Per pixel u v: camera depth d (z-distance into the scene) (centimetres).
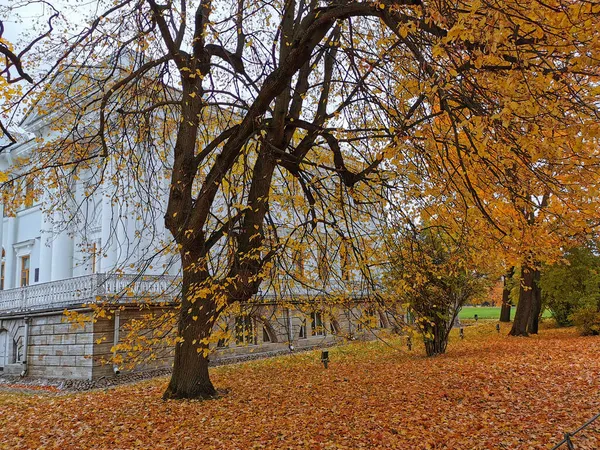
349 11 730
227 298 903
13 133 1151
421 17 657
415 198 884
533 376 1129
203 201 948
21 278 3112
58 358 1725
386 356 1800
